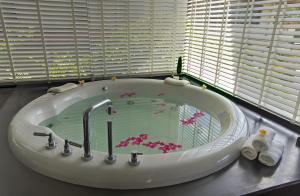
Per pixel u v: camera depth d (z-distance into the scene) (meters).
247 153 1.09
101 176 0.89
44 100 1.72
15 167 0.98
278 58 1.51
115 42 2.42
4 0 1.94
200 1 2.31
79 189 0.88
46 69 2.25
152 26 2.50
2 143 1.17
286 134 1.36
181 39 2.67
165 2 2.45
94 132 1.65
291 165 1.05
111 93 2.24
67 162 0.94
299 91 1.40
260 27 1.62
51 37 2.18
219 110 1.74
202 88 2.06
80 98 2.02
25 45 2.12
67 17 2.17
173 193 0.88
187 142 1.53
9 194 0.84
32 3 2.03
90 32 2.30
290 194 0.97
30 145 1.05
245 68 1.79
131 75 2.61
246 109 1.75
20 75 2.19
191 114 1.95
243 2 1.74
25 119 1.40
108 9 2.29
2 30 2.01
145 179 0.90
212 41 2.19
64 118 1.78
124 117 1.90
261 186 0.92
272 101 1.60
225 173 1.00
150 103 2.19
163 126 1.76
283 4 1.43
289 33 1.41
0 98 1.88
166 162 0.95
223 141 1.14
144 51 2.57
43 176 0.94
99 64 2.44
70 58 2.31
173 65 2.74
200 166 0.97
